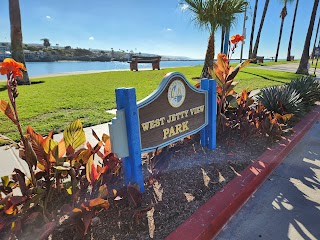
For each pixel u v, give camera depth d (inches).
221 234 77.1
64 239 65.3
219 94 137.3
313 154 135.9
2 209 62.0
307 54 575.2
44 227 58.9
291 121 172.4
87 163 74.2
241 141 136.0
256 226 80.5
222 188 93.1
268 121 135.7
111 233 68.7
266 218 84.3
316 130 175.2
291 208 89.4
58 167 68.0
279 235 76.5
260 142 137.0
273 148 131.9
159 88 88.3
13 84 64.7
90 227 66.5
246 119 136.9
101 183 78.7
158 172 93.4
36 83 382.9
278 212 87.4
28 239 59.2
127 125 79.4
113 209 77.0
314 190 101.0
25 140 67.9
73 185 69.2
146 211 75.6
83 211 63.6
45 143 74.4
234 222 82.4
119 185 87.4
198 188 92.5
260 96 185.6
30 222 61.6
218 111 134.3
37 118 188.5
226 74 129.6
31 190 64.7
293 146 144.9
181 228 71.7
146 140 86.5
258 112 147.3
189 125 107.2
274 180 108.8
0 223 59.6
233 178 100.6
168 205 82.0
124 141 80.1
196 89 107.8
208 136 123.0
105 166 82.7
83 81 403.2
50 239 64.9
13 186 73.9
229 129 133.3
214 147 125.0
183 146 126.5
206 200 85.7
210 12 265.3
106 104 238.1
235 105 137.4
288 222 82.3
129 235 68.6
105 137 92.4
